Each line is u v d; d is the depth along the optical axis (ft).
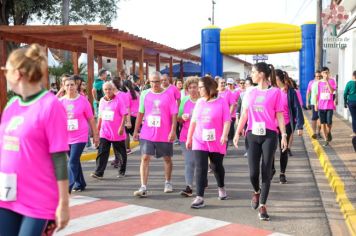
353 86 40.75
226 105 23.84
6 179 10.53
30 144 10.48
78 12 93.97
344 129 54.65
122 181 30.78
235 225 20.88
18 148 10.52
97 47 72.18
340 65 78.74
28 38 57.67
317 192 27.45
